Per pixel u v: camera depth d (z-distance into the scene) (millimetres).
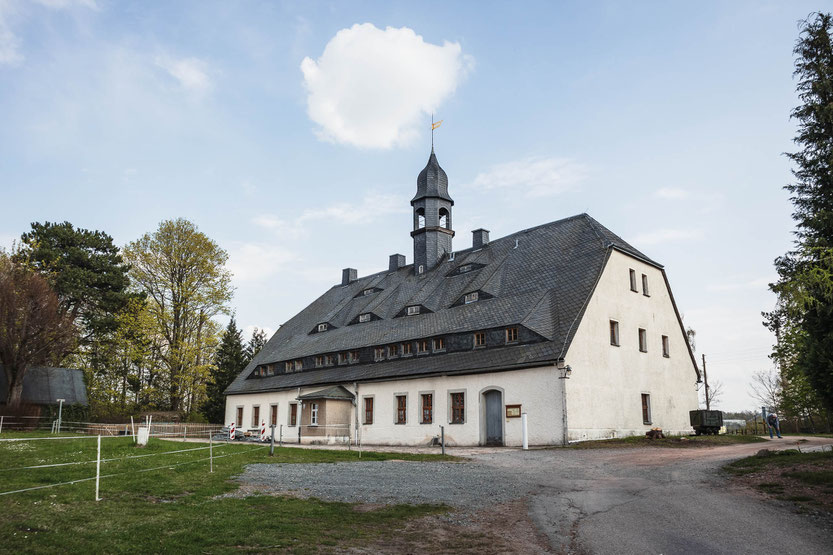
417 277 46344
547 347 28672
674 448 24078
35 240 48344
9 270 40500
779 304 15047
